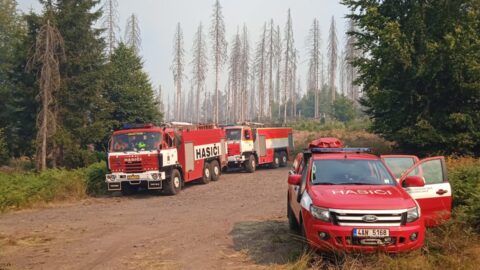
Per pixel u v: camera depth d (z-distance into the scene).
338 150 9.03
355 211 6.66
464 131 22.77
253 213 13.30
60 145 28.67
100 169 19.88
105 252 8.77
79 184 18.34
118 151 17.92
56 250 9.02
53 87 27.81
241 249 8.70
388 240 6.60
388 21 23.53
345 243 6.62
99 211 14.62
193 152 20.91
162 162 17.66
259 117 84.88
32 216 13.85
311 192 7.45
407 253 6.81
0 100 32.34
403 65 22.38
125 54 41.00
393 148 26.38
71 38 30.34
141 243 9.52
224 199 16.81
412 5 23.61
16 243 9.75
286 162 33.31
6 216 14.01
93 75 30.83
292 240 9.19
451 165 15.90
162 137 18.03
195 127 22.17
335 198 6.97
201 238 9.87
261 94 87.19
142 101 39.53
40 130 25.00
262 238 9.67
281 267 7.25
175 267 7.56
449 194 8.45
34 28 29.19
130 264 7.81
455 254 7.24
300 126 59.75
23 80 29.75
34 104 29.75
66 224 12.20
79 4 30.42
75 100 30.23
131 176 17.62
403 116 23.67
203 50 86.94
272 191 18.70
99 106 31.92
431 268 6.69
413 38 22.20
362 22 23.38
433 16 22.70
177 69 82.94
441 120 22.62
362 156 8.58
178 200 16.92
